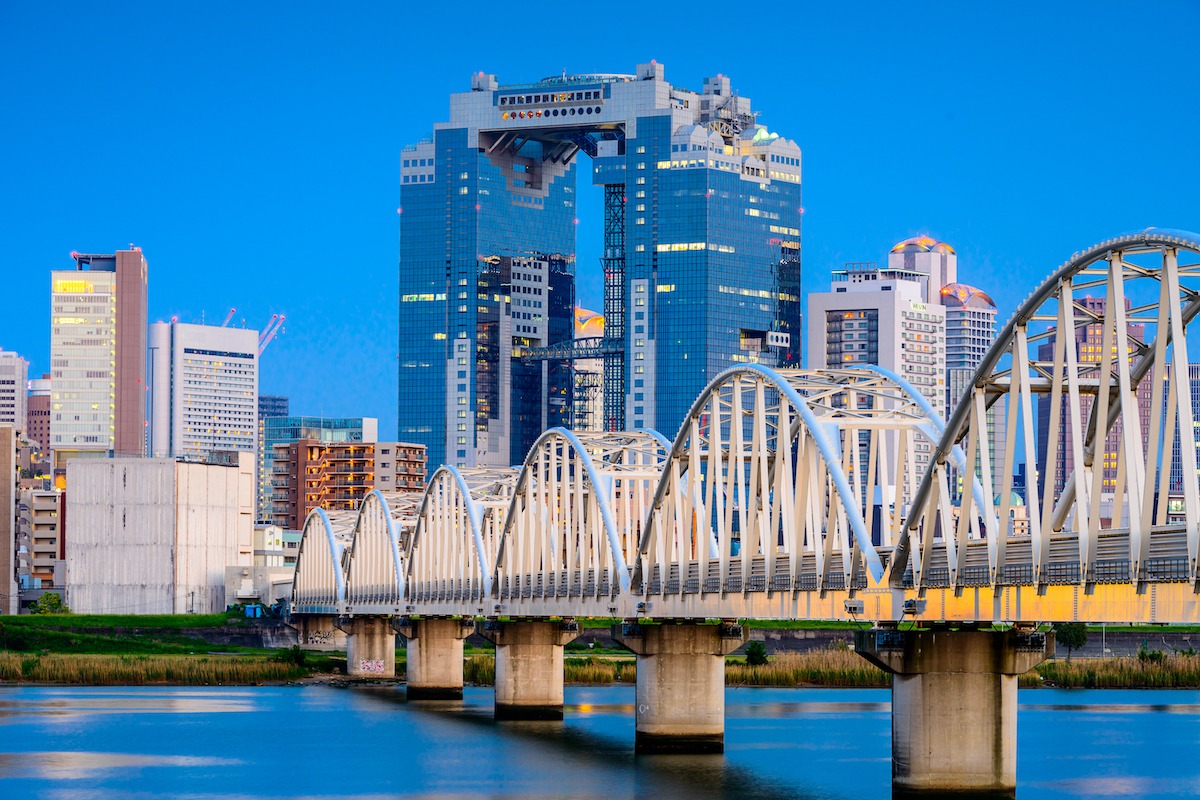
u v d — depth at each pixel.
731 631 147.62
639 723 147.12
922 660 103.81
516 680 186.12
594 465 165.50
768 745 155.12
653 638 145.75
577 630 187.12
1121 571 83.50
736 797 121.56
